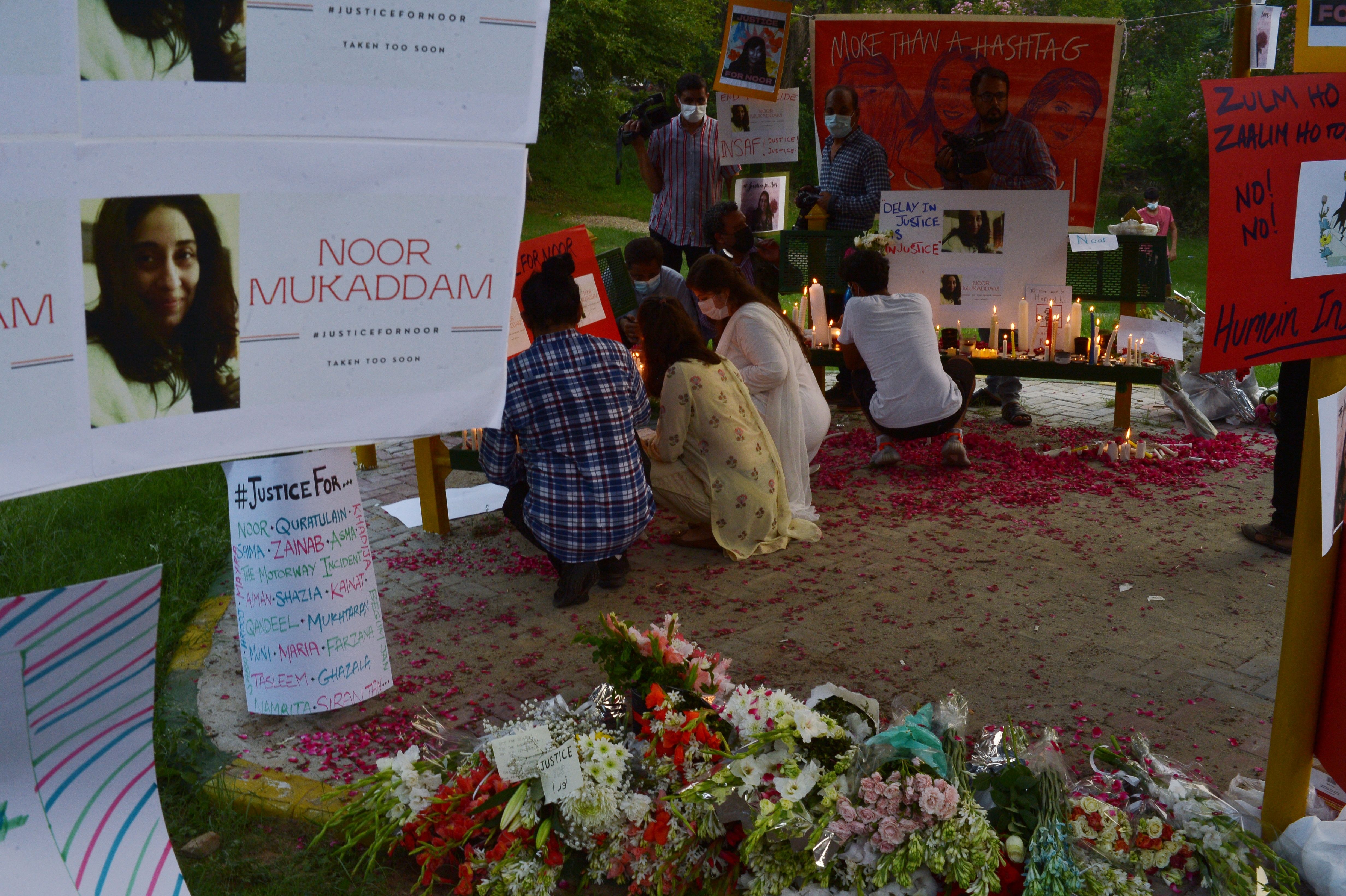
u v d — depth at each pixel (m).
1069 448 6.57
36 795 1.93
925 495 5.79
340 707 3.50
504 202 1.81
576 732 2.85
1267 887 2.53
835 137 7.51
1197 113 20.59
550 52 24.08
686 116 7.71
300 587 3.39
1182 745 3.31
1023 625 4.19
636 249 6.48
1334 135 2.37
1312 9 2.35
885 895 2.55
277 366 1.70
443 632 4.21
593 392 4.25
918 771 2.56
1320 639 2.63
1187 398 6.92
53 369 1.53
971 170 7.60
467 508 5.68
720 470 4.86
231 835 2.89
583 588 4.41
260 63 1.58
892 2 19.41
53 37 1.45
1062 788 2.67
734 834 2.70
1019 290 6.91
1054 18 7.36
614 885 2.71
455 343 1.84
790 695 3.55
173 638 4.14
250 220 1.63
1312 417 2.53
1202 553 4.93
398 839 2.71
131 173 1.53
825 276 7.52
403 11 1.66
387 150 1.70
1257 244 2.31
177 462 1.66
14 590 4.43
